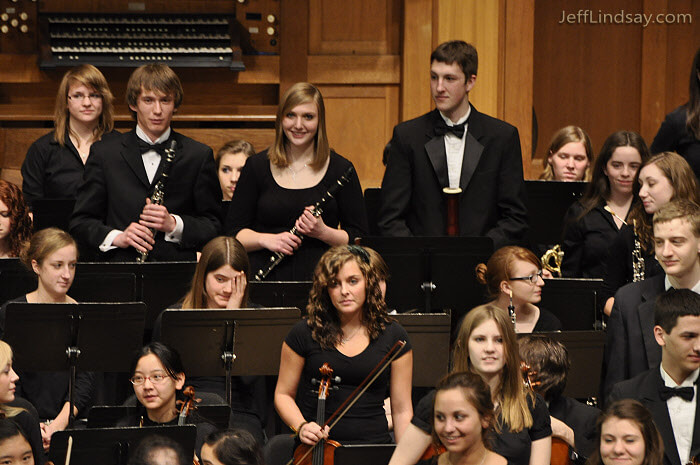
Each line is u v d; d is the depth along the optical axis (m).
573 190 13.38
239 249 10.64
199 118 18.78
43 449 9.59
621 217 12.58
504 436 8.55
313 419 9.46
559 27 20.70
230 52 18.48
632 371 9.74
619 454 7.89
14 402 9.48
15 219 12.31
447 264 11.41
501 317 8.89
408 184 12.24
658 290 9.87
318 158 11.48
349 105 18.91
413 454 8.53
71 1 18.64
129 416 9.35
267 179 11.50
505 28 18.12
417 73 18.45
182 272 11.23
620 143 12.43
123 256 11.60
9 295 11.59
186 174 11.94
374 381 9.47
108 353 10.15
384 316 9.63
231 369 10.09
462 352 9.01
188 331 9.96
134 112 12.07
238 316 10.01
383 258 11.34
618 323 9.94
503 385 8.83
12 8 18.47
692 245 9.52
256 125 19.12
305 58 18.89
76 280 11.10
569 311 11.32
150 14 18.67
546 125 20.88
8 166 18.55
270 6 18.86
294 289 10.93
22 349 10.02
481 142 12.14
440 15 18.20
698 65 12.06
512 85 18.16
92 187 11.86
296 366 9.63
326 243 11.48
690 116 12.16
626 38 20.61
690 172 10.89
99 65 18.25
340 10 18.83
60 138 14.06
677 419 8.92
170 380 9.30
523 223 12.11
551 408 9.55
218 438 7.96
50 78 18.58
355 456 8.62
